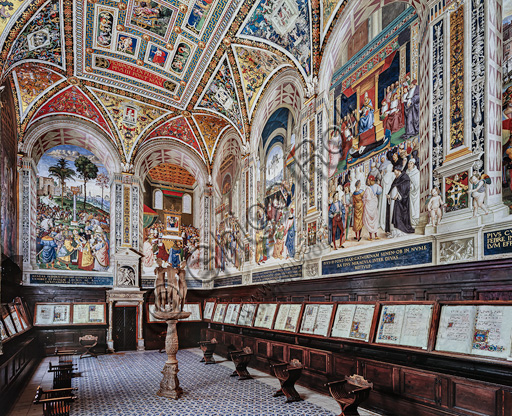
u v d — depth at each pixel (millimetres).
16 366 7641
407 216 6676
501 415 4188
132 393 7621
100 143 14969
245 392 7555
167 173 18141
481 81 5500
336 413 6141
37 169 14430
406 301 5852
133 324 14391
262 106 12648
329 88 9461
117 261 14625
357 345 6402
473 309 4840
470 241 5383
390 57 7535
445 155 5965
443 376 4863
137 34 11078
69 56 11711
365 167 7930
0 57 8664
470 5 5766
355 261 7812
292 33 9977
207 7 10055
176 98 14062
